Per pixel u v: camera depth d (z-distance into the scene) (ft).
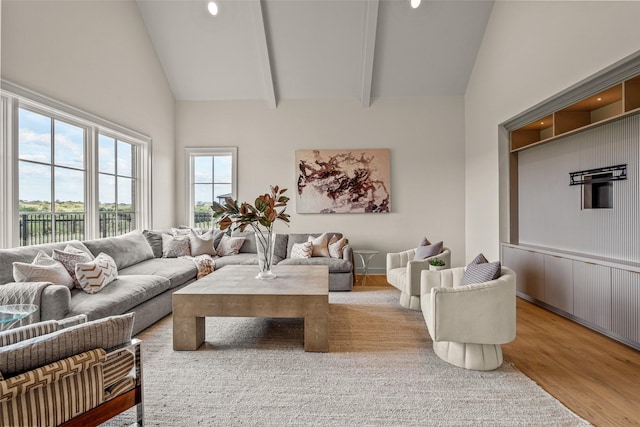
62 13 10.53
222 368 7.15
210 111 18.13
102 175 13.11
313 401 5.89
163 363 7.39
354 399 5.95
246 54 16.53
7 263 7.73
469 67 16.74
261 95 17.90
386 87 17.60
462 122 17.84
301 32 15.70
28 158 9.87
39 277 7.72
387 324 9.95
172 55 16.57
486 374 6.86
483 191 15.67
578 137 10.67
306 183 17.88
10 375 3.50
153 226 16.06
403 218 17.94
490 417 5.43
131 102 14.32
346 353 7.91
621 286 8.36
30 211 9.93
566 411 5.59
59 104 10.38
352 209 17.83
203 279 9.78
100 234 12.94
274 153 18.07
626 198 8.93
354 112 17.94
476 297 6.88
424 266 10.97
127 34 14.05
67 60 10.75
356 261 18.06
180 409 5.65
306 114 17.98
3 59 8.63
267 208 9.61
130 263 12.14
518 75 12.68
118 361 4.52
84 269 8.60
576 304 9.90
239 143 18.10
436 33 15.56
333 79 17.34
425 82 17.37
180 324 8.11
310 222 18.04
